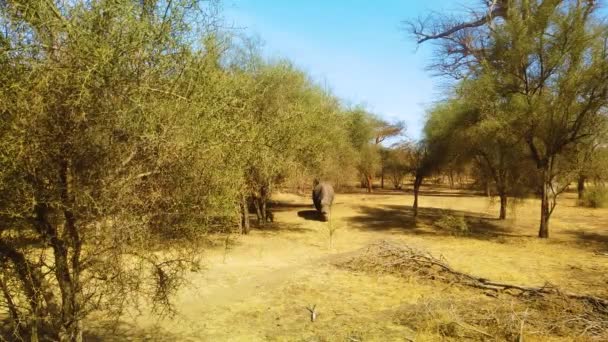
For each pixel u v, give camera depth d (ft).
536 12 46.03
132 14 11.07
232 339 18.92
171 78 12.39
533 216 69.72
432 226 57.62
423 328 20.04
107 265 11.37
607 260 37.24
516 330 19.30
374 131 97.81
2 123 9.55
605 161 48.88
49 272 12.13
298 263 34.55
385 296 25.63
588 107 43.93
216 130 13.48
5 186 9.73
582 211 75.05
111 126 10.66
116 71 10.65
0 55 9.73
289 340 18.95
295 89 47.44
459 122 55.98
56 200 10.86
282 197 93.76
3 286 11.56
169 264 12.80
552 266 34.86
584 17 44.09
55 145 10.35
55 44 10.37
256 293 25.93
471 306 23.21
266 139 38.47
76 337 12.87
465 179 153.28
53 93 10.07
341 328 20.40
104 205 10.94
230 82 22.43
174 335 19.12
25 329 12.92
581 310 21.94
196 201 12.35
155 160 11.43
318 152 48.39
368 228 55.67
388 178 146.00
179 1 12.11
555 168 50.44
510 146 50.39
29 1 10.16
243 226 48.21
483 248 42.96
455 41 84.33
